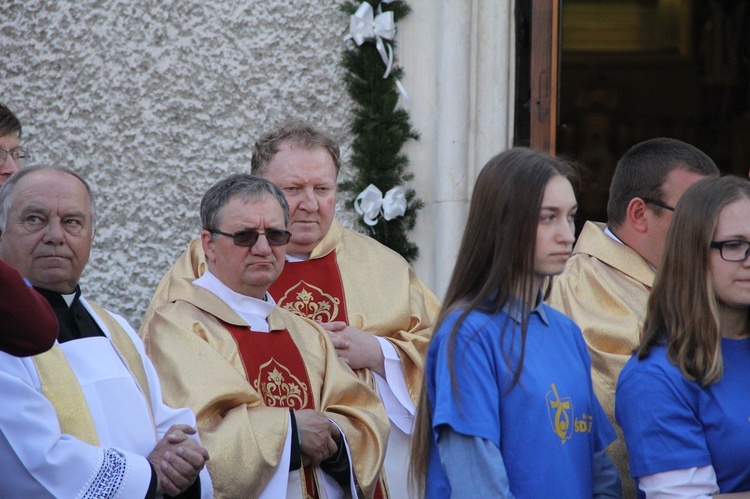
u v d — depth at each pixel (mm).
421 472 9242
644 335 9875
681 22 24609
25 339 7605
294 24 16969
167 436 10305
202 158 16875
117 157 16828
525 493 8664
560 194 8992
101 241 16703
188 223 16812
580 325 12570
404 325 14336
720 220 9508
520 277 8961
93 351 10430
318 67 17000
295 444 11469
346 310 14234
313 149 14102
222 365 11633
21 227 10320
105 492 9367
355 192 16812
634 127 24734
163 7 16922
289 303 14180
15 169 13383
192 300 12414
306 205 14016
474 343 8828
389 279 14695
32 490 9242
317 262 14555
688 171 12500
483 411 8641
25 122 16906
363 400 12672
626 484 11812
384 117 16875
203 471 10516
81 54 16906
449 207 17000
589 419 9242
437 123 17188
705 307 9492
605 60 24609
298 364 12492
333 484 11984
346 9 16969
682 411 9375
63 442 9430
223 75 16922
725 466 9344
